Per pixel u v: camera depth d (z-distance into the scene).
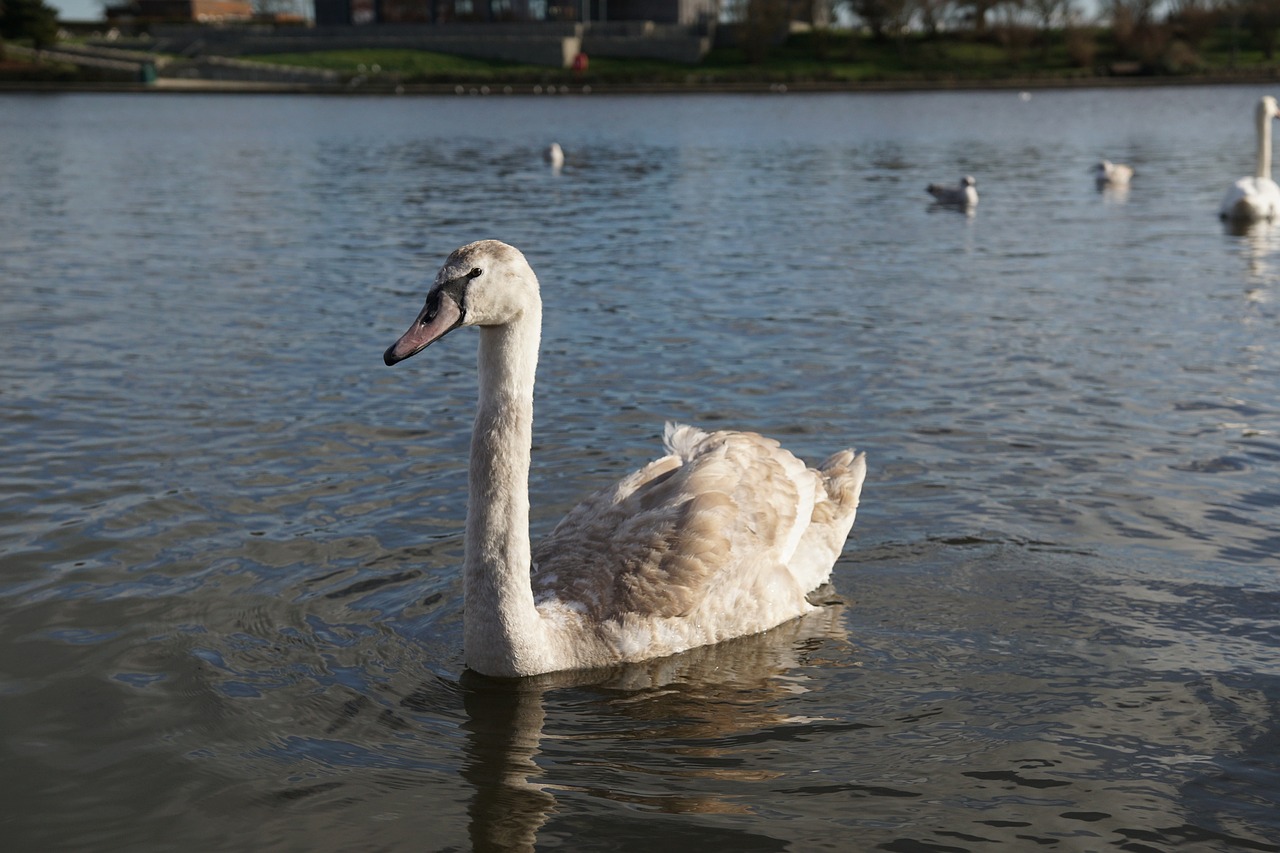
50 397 11.12
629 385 11.70
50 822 4.94
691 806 5.10
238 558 7.57
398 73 97.75
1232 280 17.34
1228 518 8.20
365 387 11.66
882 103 78.25
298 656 6.38
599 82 93.38
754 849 4.80
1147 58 99.69
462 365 12.66
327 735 5.64
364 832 4.89
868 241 22.05
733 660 6.52
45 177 34.28
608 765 5.43
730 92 90.94
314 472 9.16
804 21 120.62
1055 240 22.02
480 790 5.21
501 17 108.62
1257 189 24.14
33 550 7.62
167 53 109.94
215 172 36.16
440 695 6.07
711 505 6.83
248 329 14.23
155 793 5.14
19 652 6.32
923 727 5.75
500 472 6.12
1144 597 7.08
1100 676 6.19
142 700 5.88
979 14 110.12
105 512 8.28
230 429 10.20
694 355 12.90
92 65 102.62
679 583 6.57
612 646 6.42
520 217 25.94
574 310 15.46
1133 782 5.24
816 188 32.00
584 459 9.50
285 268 18.89
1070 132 52.94
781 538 6.99
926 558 7.72
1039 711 5.86
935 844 4.82
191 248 21.00
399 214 26.39
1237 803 5.07
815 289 16.97
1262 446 9.67
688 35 107.94
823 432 10.23
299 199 29.27
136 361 12.56
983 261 19.56
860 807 5.09
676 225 24.44
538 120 63.09
